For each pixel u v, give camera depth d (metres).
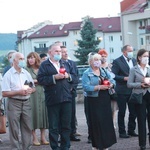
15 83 7.95
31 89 7.96
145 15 57.97
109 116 8.05
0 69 13.31
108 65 10.38
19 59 7.96
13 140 8.02
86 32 57.09
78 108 18.19
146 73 8.30
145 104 8.29
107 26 86.88
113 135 8.09
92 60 8.02
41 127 9.39
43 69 7.93
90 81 7.98
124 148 8.62
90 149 8.70
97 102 7.96
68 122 8.08
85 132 11.07
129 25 61.59
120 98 9.88
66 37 91.62
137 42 61.41
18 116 7.99
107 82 7.88
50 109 7.97
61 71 7.78
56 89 7.83
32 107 9.37
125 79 9.78
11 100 7.97
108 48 86.44
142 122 8.27
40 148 9.05
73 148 8.85
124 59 9.96
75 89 9.51
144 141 8.30
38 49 92.06
